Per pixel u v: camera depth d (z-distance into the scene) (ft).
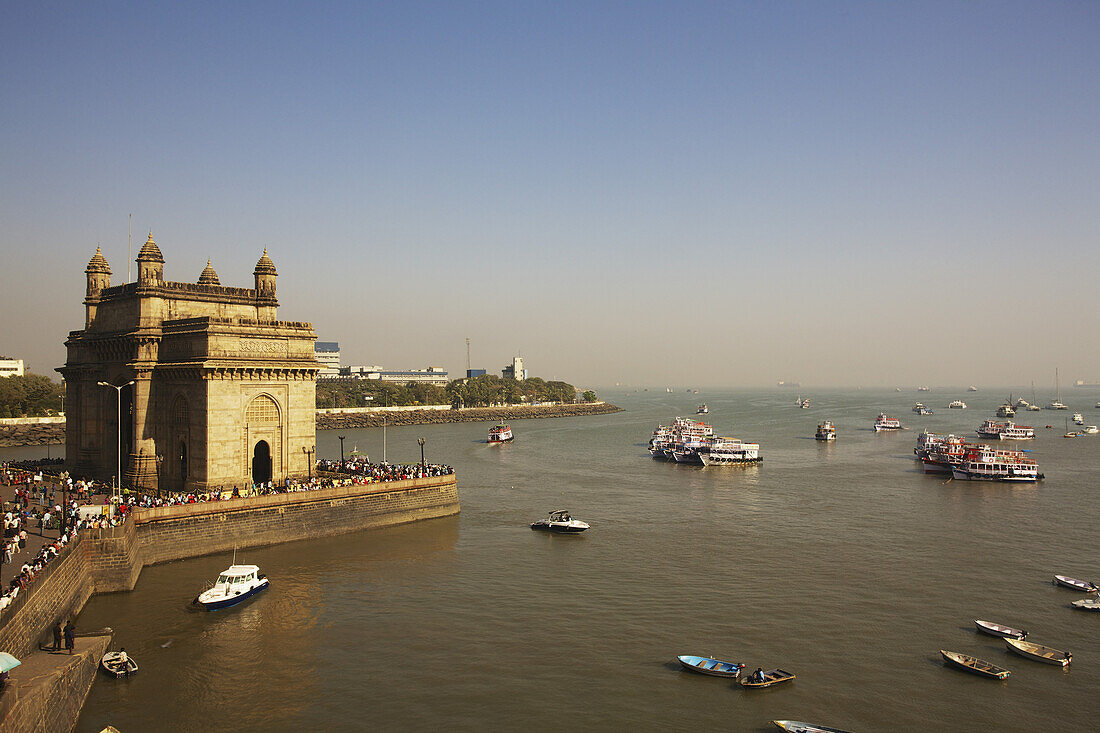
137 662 187.21
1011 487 472.03
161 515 258.37
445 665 189.16
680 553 295.89
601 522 354.13
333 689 175.83
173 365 305.53
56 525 246.27
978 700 174.81
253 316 351.46
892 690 179.11
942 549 304.91
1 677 130.31
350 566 269.23
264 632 207.82
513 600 237.25
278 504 287.69
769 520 361.92
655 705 170.09
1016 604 238.27
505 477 504.84
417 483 338.95
